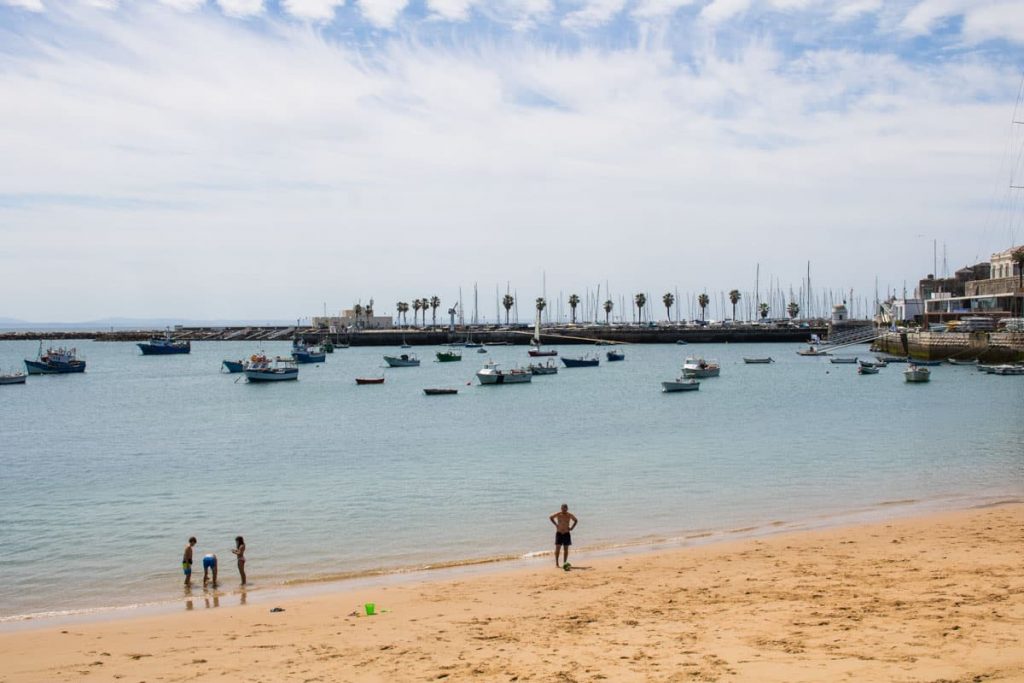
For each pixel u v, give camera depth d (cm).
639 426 7012
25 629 2184
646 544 2991
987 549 2594
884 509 3522
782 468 4666
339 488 4334
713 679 1424
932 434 6097
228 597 2494
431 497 4016
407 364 16788
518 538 3170
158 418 8538
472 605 2198
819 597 2078
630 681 1448
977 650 1513
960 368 13138
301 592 2511
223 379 14238
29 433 7400
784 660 1515
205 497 4197
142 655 1855
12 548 3192
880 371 13550
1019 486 4012
